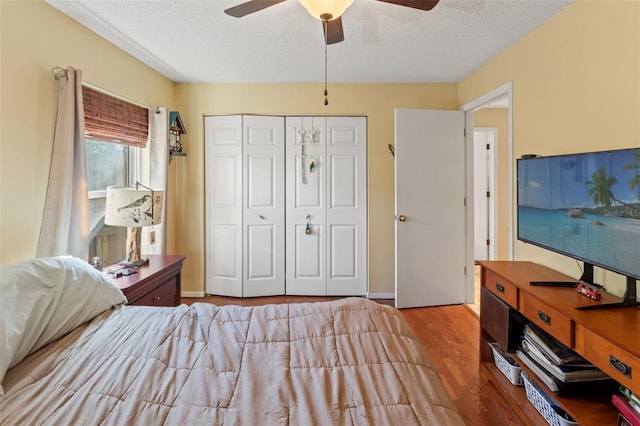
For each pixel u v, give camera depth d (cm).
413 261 340
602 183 150
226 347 127
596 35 186
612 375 123
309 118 361
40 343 127
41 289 134
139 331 138
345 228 369
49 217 196
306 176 365
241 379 109
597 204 153
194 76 334
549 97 222
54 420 90
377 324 144
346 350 126
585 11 193
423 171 339
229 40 251
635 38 165
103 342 130
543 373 171
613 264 145
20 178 184
